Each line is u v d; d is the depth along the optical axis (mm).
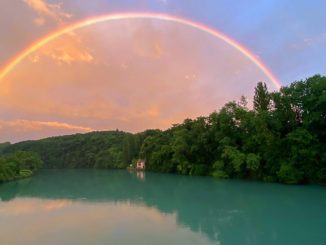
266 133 67562
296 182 62312
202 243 24938
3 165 102375
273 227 29484
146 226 30484
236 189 57406
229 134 82750
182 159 98688
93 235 27844
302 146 61906
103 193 57750
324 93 61062
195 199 46969
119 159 175750
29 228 31000
